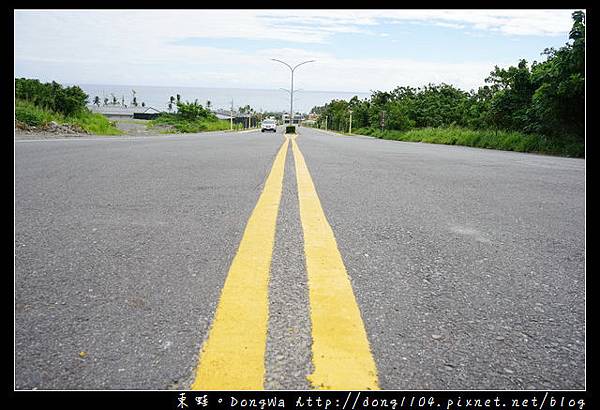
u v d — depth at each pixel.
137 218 2.74
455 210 3.30
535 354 1.27
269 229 2.48
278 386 1.08
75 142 10.06
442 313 1.50
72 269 1.82
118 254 2.02
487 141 18.12
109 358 1.17
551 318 1.50
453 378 1.15
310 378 1.11
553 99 14.51
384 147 13.34
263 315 1.41
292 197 3.54
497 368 1.20
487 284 1.79
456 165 7.30
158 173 4.89
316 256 2.02
